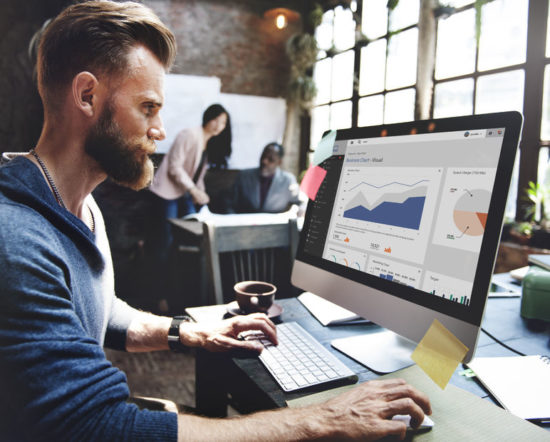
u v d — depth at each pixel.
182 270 2.96
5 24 3.25
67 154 0.70
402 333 0.76
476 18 2.20
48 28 0.67
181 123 3.80
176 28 3.77
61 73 0.66
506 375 0.74
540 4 2.09
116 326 0.94
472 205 0.69
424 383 0.72
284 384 0.72
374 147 0.91
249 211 3.94
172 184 3.73
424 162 0.79
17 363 0.47
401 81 2.98
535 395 0.68
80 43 0.64
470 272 0.67
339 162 0.99
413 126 0.83
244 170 4.04
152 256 3.74
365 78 3.37
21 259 0.51
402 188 0.82
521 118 0.65
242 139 4.07
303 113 4.30
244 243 1.54
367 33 3.32
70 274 0.61
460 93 2.55
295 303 1.19
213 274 1.44
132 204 3.69
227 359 0.84
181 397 2.08
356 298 0.86
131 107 0.69
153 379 2.27
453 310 0.68
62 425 0.48
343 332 0.98
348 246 0.91
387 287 0.80
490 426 0.59
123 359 2.51
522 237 2.19
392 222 0.82
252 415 0.58
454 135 0.75
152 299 3.64
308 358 0.81
